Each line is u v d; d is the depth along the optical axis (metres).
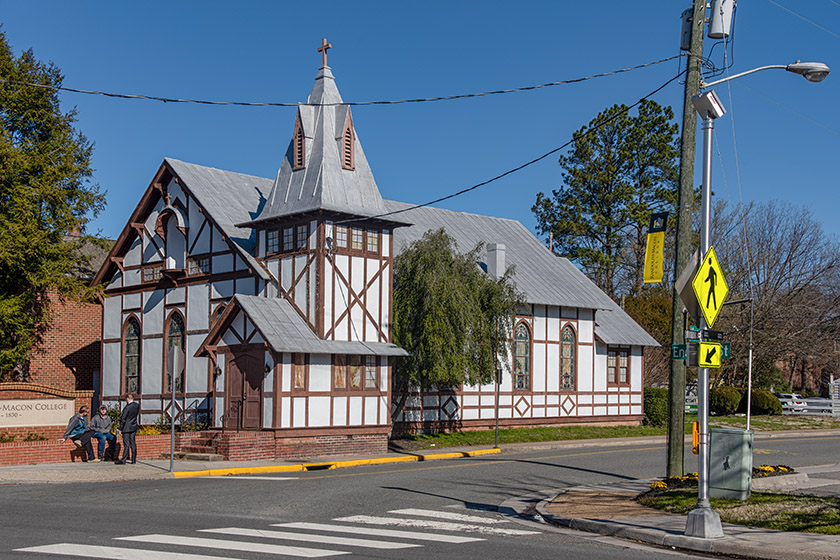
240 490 17.23
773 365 58.84
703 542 11.24
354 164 28.03
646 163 57.06
